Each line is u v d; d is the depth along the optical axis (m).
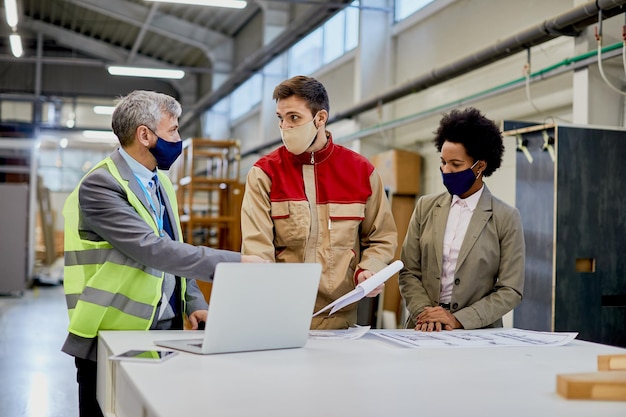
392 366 1.28
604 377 1.04
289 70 11.45
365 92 7.87
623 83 4.34
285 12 11.02
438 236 2.19
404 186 7.03
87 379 1.85
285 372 1.21
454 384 1.12
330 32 9.63
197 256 1.68
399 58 7.85
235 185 8.31
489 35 6.09
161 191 2.04
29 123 14.45
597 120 4.33
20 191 10.98
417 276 2.29
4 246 10.91
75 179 19.59
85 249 1.85
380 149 7.99
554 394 1.05
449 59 6.75
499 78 5.90
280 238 1.96
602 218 3.49
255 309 1.41
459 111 2.17
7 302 10.32
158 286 1.85
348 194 1.98
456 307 2.12
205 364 1.28
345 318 2.00
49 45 16.23
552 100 5.17
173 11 12.59
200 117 16.16
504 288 2.09
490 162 2.16
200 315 1.97
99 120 17.67
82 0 12.14
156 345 1.48
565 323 3.41
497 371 1.25
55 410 4.29
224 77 13.47
